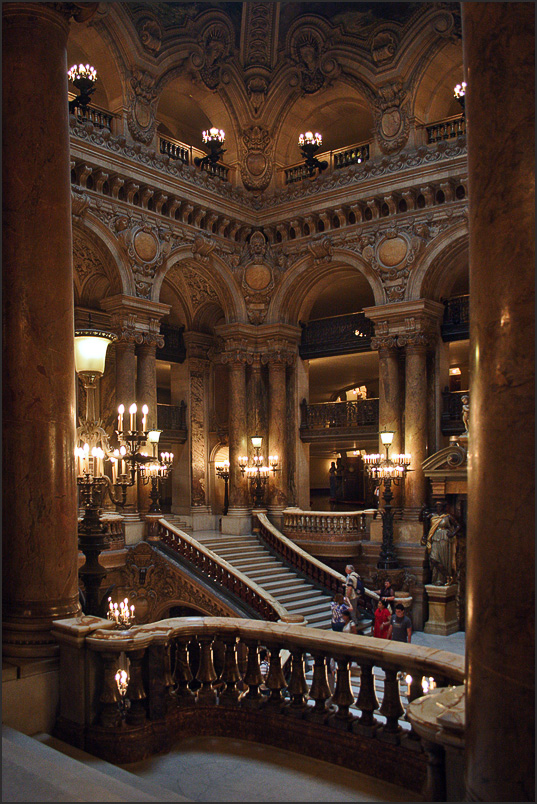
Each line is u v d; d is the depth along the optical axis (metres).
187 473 24.86
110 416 21.41
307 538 21.41
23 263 6.08
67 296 6.31
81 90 17.73
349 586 16.73
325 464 33.78
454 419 20.77
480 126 3.71
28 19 6.29
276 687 5.64
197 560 18.08
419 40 19.91
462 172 19.05
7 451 5.98
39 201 6.17
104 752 5.29
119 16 18.84
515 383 3.42
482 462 3.54
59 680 5.70
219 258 22.41
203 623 5.92
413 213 20.16
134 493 18.94
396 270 20.34
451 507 19.22
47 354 6.07
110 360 21.58
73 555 6.12
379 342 20.69
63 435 6.12
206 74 21.69
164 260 20.38
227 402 25.28
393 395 20.53
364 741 5.03
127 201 19.36
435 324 20.81
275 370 23.17
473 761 3.44
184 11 20.45
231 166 23.09
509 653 3.30
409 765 4.75
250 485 23.05
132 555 18.16
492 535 3.44
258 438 21.81
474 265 3.73
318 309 28.70
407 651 5.00
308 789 4.73
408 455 20.00
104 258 19.20
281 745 5.46
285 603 18.16
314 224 22.12
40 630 5.77
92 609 7.26
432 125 20.17
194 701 5.84
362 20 20.86
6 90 6.26
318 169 22.89
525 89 3.54
